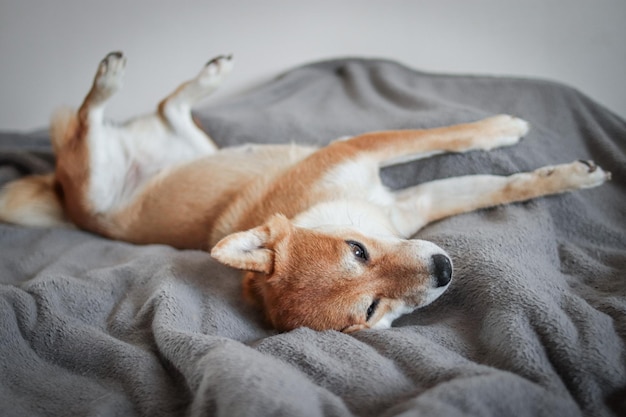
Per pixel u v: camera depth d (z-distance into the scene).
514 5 0.99
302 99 1.00
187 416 0.49
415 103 0.90
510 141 0.75
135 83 1.12
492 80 0.94
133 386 0.52
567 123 0.84
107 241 0.82
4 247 0.79
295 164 0.76
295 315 0.58
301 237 0.62
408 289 0.59
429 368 0.49
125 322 0.61
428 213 0.74
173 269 0.66
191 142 0.90
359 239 0.61
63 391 0.53
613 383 0.49
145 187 0.86
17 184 0.90
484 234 0.64
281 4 1.05
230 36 1.08
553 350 0.51
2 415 0.49
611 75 0.99
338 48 1.08
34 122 1.16
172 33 1.08
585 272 0.64
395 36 1.05
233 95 1.13
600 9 0.96
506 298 0.55
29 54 1.10
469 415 0.42
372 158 0.73
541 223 0.67
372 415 0.47
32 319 0.59
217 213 0.78
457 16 1.02
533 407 0.45
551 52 1.00
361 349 0.52
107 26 1.08
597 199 0.75
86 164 0.84
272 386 0.45
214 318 0.60
